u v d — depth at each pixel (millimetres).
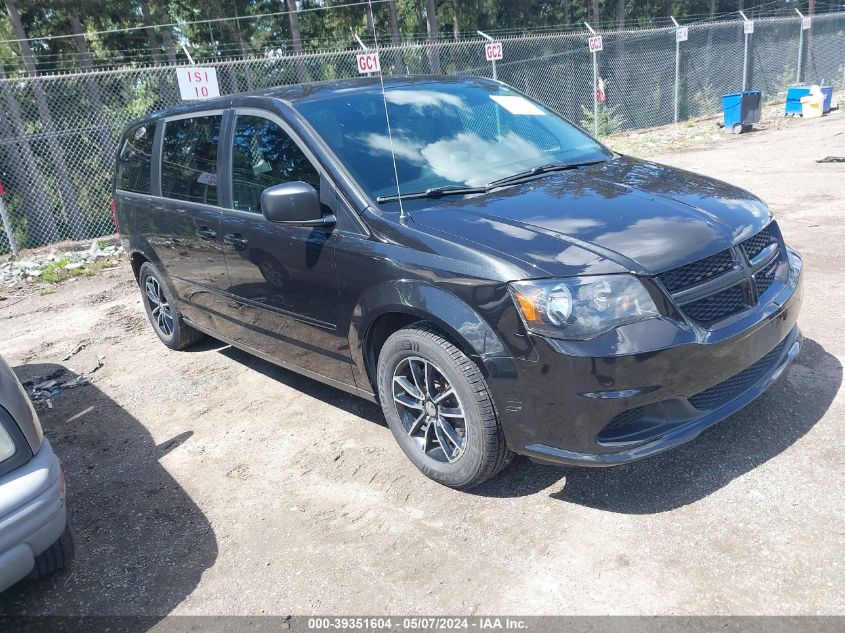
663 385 2617
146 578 2887
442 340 2963
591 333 2572
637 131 18266
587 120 18656
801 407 3453
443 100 4102
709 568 2508
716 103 21375
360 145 3576
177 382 5004
